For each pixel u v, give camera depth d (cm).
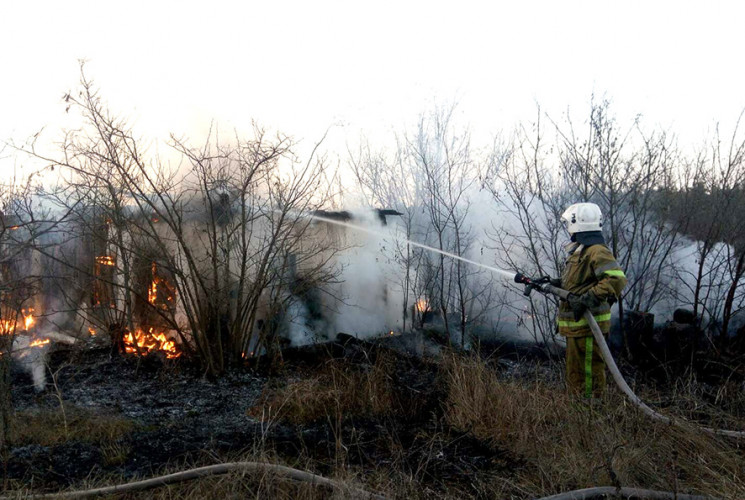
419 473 358
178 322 630
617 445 333
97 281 612
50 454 378
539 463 351
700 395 471
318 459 376
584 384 448
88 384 538
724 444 369
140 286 605
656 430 379
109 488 314
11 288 423
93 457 376
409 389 484
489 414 425
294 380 545
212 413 470
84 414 450
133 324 620
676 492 303
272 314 597
